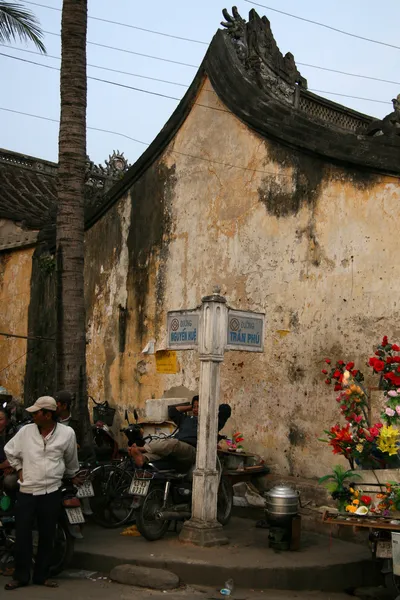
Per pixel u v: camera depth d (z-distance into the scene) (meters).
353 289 8.07
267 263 9.13
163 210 10.93
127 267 11.55
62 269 8.73
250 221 9.45
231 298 9.57
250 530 7.95
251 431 9.06
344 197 8.29
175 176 10.77
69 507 6.51
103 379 11.83
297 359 8.61
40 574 6.29
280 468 8.64
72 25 8.98
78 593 6.08
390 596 6.49
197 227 10.27
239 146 9.73
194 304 10.13
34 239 13.69
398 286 7.61
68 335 8.63
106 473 8.09
